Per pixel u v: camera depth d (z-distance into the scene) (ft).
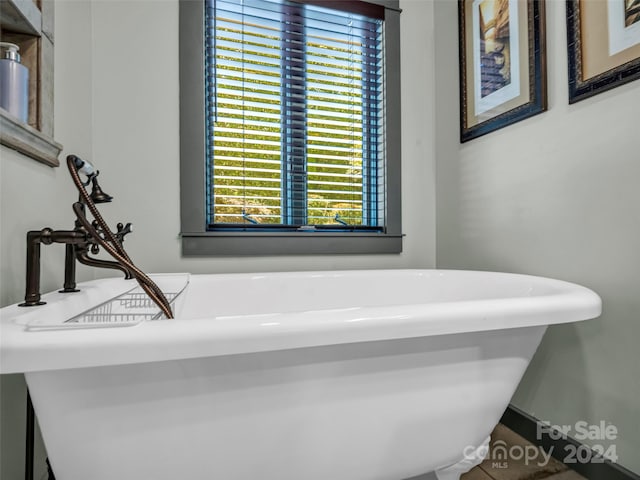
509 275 3.56
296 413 2.07
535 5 3.81
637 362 2.94
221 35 4.76
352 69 5.33
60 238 2.23
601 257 3.21
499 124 4.31
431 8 5.59
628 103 2.99
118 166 4.31
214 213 4.80
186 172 4.48
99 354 1.58
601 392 3.21
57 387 1.76
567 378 3.53
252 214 4.97
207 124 4.75
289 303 3.97
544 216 3.77
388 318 1.94
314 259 4.99
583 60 3.33
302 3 4.90
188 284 3.68
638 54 2.89
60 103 3.47
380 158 5.48
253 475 2.10
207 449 1.99
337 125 5.33
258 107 4.96
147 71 4.41
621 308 3.05
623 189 3.03
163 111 4.46
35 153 2.80
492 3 4.42
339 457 2.21
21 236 2.68
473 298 3.85
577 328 3.43
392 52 5.37
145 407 1.86
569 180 3.50
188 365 1.88
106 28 4.29
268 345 1.74
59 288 3.31
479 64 4.64
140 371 1.83
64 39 3.57
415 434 2.35
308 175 5.21
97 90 4.25
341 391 2.12
